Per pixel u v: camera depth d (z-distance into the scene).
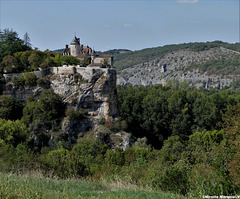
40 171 25.80
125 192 20.77
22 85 92.94
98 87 90.81
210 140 61.91
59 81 92.69
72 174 27.91
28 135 76.56
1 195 16.03
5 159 26.59
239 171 21.27
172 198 20.17
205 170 26.22
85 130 88.62
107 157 57.94
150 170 27.73
